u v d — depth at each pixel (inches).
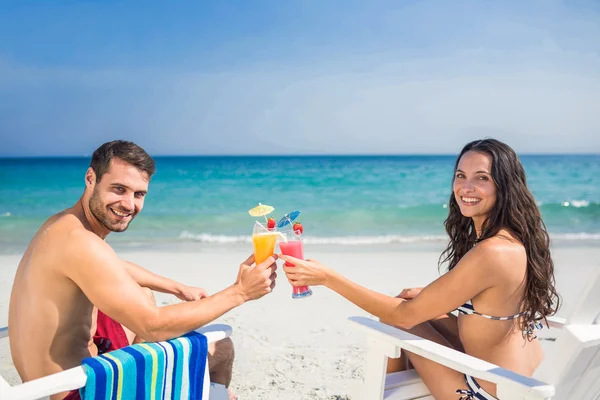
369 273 296.7
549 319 105.1
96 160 88.8
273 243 97.6
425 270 304.5
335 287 100.2
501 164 95.6
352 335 190.4
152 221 579.2
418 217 587.5
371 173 1168.2
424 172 1186.6
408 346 89.1
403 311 96.1
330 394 146.1
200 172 1153.4
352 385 151.8
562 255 354.3
